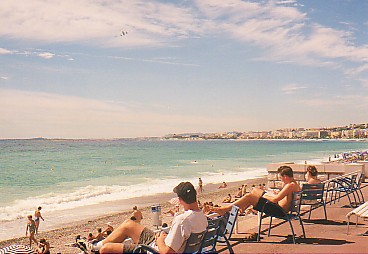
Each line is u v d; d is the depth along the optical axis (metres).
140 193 39.81
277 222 8.54
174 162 94.44
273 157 116.31
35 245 20.81
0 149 170.38
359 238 7.01
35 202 35.91
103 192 41.06
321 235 7.29
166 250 4.35
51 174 67.25
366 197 12.30
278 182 14.40
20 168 79.06
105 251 4.45
